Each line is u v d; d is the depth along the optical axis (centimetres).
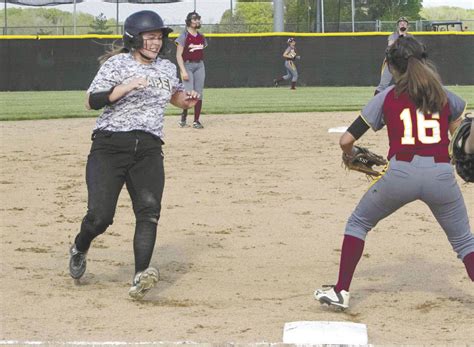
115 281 1357
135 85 1202
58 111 4312
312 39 6506
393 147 1112
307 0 8106
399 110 1106
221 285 1334
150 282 1195
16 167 2497
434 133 1100
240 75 6519
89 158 1267
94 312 1179
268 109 4369
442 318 1152
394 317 1157
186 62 3328
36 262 1469
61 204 1980
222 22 8000
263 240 1636
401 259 1490
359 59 6506
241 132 3306
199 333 1075
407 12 8888
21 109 4450
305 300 1246
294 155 2708
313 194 2086
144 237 1227
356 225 1163
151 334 1071
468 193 2083
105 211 1239
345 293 1157
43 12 8019
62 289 1302
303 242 1620
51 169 2469
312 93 5747
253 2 8012
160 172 1264
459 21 7912
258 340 1041
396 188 1109
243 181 2261
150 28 1230
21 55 6291
